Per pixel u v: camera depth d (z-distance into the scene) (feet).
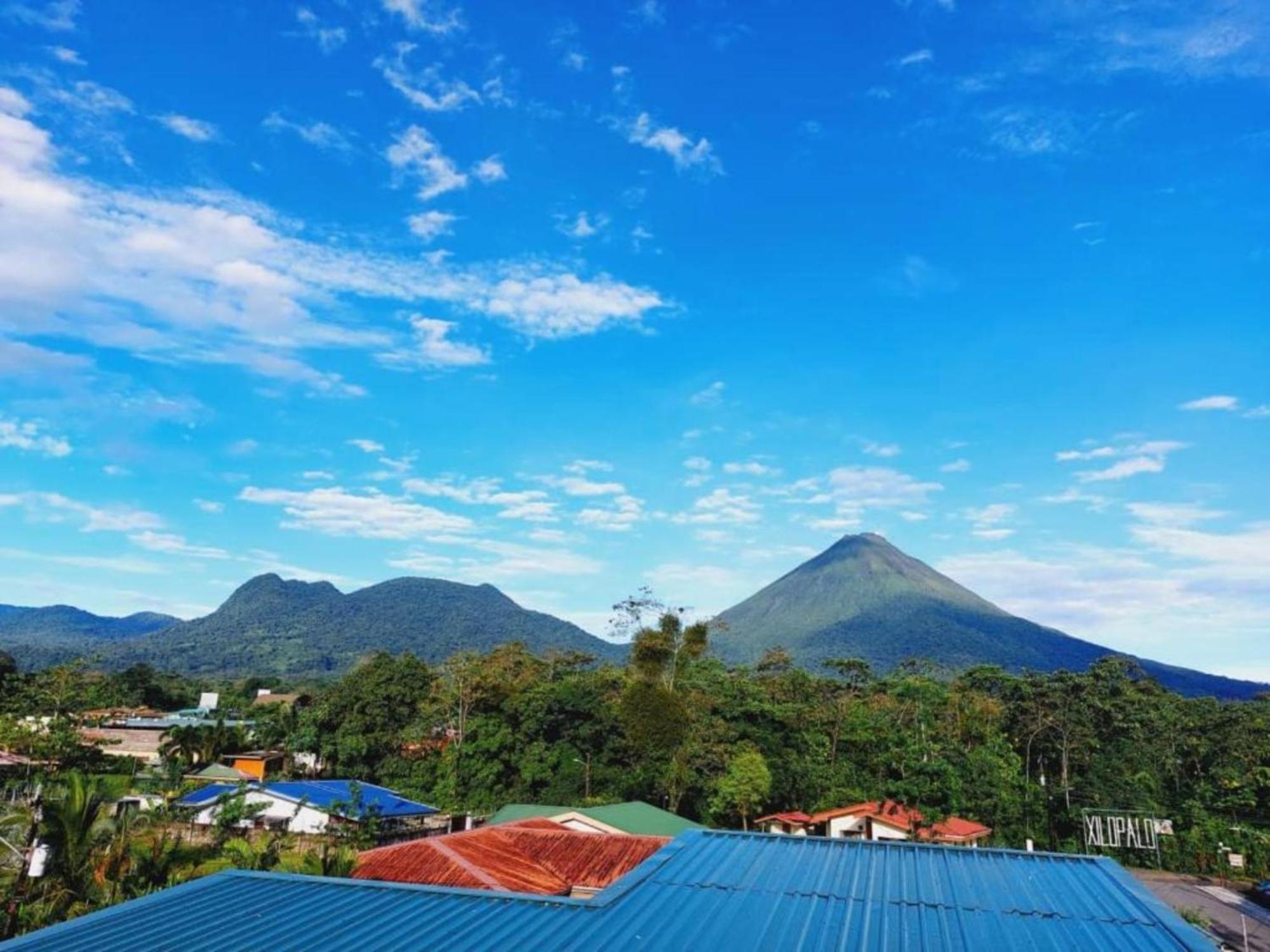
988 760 192.03
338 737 219.82
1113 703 247.70
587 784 198.59
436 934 32.96
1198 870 177.06
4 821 100.68
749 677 278.26
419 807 166.81
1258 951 112.88
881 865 42.93
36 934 33.60
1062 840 190.70
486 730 208.64
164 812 142.82
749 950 31.04
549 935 32.65
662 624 200.85
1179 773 230.48
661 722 189.98
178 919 35.22
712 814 189.47
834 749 215.51
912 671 327.47
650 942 31.83
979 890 38.70
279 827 150.71
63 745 186.19
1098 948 31.50
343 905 36.86
